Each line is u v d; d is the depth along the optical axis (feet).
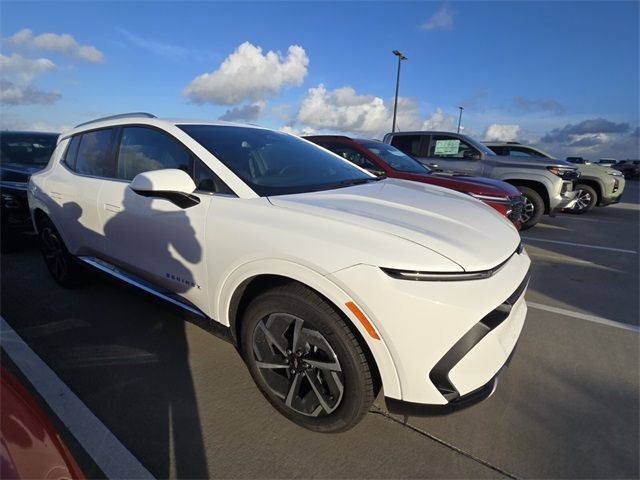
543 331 10.51
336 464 6.10
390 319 5.30
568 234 24.26
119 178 9.55
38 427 3.58
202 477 5.87
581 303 12.52
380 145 20.22
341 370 5.93
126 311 11.07
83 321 10.51
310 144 10.98
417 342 5.30
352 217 6.13
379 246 5.50
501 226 7.26
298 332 6.23
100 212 9.64
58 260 12.29
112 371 8.38
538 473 5.97
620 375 8.49
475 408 7.38
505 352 6.02
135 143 9.30
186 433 6.70
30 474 3.17
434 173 18.70
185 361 8.78
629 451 6.39
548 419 7.11
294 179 8.30
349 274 5.45
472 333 5.40
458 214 7.11
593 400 7.65
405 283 5.27
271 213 6.53
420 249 5.47
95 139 10.61
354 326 5.73
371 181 9.46
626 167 115.65
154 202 8.13
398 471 5.99
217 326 7.47
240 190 7.16
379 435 6.69
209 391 7.78
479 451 6.37
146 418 7.05
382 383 5.65
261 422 6.95
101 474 5.91
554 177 23.94
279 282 6.54
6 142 19.89
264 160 8.63
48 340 9.58
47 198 11.63
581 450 6.41
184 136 8.30
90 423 6.91
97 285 12.92
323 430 6.49
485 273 5.61
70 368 8.47
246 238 6.46
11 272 14.30
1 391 3.58
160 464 6.09
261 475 5.91
